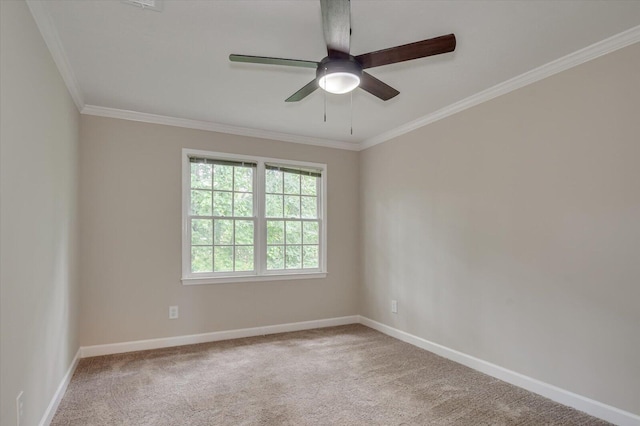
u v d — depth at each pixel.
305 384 2.75
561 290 2.49
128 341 3.48
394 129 4.05
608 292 2.24
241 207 4.09
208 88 2.96
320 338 3.95
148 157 3.62
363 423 2.20
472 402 2.47
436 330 3.48
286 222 4.34
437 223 3.52
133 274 3.52
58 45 2.25
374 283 4.40
